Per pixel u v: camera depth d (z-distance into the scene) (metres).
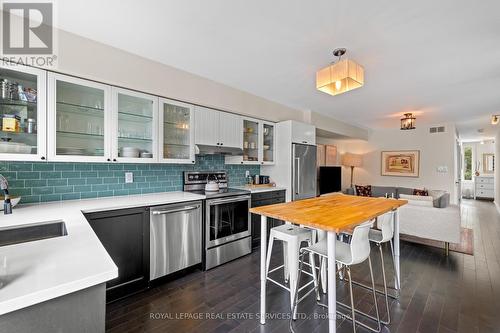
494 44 2.11
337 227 1.43
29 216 1.73
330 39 2.06
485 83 3.09
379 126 6.50
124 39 2.13
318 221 1.57
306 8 1.67
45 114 1.97
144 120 2.80
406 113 4.81
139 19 1.83
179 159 2.90
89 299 0.83
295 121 4.07
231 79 3.06
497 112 4.72
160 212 2.42
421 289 2.43
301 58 2.45
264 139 4.16
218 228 2.98
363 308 2.11
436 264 3.06
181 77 2.78
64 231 1.55
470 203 8.34
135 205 2.28
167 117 2.96
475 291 2.39
